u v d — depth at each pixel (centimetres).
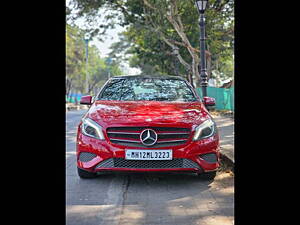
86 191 513
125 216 420
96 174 595
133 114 545
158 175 605
